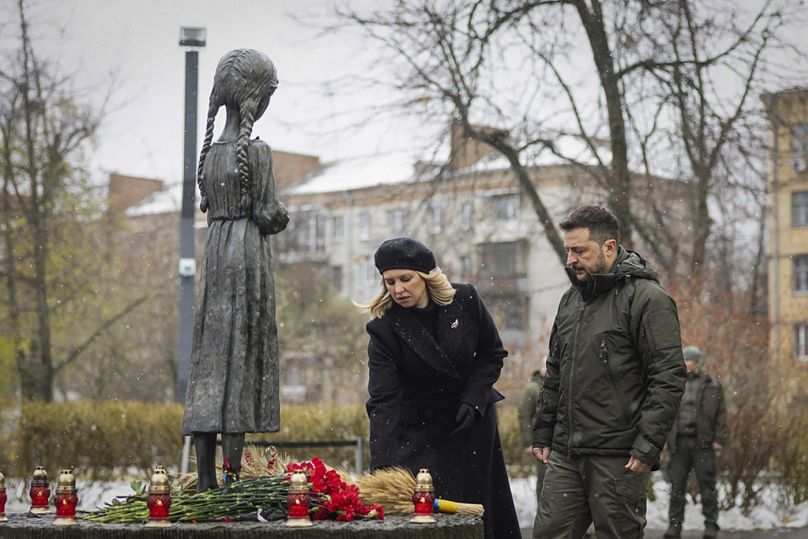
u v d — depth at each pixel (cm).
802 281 5109
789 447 1794
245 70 639
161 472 544
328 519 571
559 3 2017
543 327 2930
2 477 621
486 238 2627
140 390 3928
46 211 2930
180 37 1691
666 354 652
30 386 2948
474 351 724
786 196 5297
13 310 2903
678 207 2445
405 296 710
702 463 1534
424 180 2344
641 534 670
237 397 614
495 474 739
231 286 623
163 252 4116
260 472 642
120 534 534
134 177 3988
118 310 3544
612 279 667
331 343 4275
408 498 607
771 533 1603
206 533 529
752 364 1931
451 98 2064
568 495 679
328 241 6875
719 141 2038
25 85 2823
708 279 2212
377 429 712
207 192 636
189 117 1705
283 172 6856
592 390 667
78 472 1983
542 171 2594
